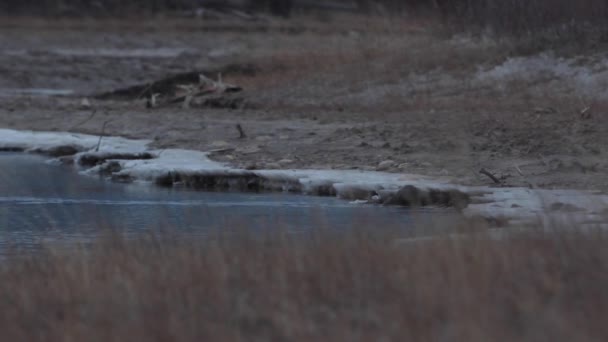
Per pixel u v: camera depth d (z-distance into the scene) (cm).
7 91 12138
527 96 8788
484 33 10856
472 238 2792
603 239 2766
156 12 19975
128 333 2208
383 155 6209
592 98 8369
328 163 6022
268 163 6012
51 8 19550
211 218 4416
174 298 2439
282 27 17712
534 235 2925
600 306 2208
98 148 6681
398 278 2450
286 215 4512
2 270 2995
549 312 2169
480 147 6291
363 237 2930
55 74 13412
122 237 3412
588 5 10012
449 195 4756
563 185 5075
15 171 6175
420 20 13362
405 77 10162
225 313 2330
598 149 6116
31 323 2378
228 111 9169
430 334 2109
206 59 14750
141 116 8775
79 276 2650
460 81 9662
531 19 10312
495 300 2300
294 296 2403
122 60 14712
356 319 2255
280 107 9419
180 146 6875
